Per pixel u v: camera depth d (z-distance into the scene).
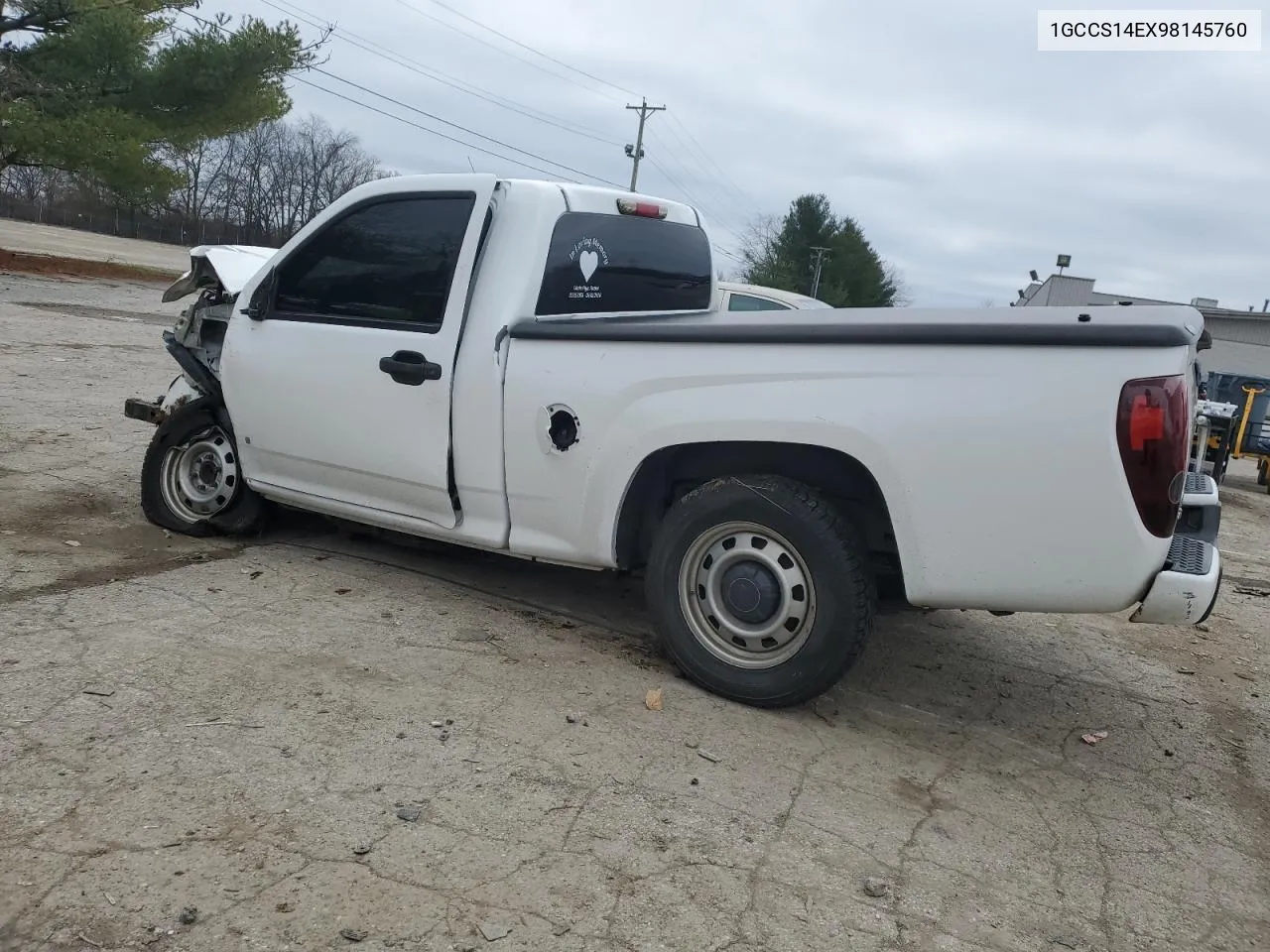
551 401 4.04
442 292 4.35
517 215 4.30
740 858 2.84
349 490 4.76
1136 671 5.02
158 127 24.17
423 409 4.34
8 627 3.88
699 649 3.91
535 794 3.04
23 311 16.20
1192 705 4.61
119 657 3.69
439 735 3.35
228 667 3.71
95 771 2.92
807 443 3.56
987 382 3.32
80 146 21.73
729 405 3.67
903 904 2.72
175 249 53.56
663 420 3.80
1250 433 14.70
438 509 4.45
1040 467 3.27
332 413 4.63
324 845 2.68
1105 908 2.84
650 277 4.94
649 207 4.89
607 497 3.98
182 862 2.55
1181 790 3.67
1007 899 2.82
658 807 3.05
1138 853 3.17
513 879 2.62
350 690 3.62
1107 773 3.75
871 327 3.46
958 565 3.42
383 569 5.12
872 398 3.46
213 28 23.81
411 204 4.51
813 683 3.70
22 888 2.40
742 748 3.52
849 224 76.12
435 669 3.89
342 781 3.00
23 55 22.84
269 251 6.01
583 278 4.52
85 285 23.55
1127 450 3.18
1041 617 5.82
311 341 4.69
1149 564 3.25
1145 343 3.17
